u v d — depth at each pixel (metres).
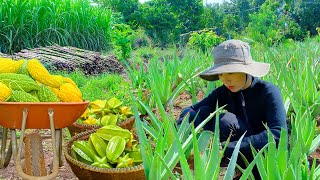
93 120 3.90
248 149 2.95
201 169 2.16
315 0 53.88
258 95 3.06
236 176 3.08
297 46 8.26
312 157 3.62
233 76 2.93
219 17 56.09
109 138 3.21
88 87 6.83
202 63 6.39
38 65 3.37
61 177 3.37
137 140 3.53
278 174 2.31
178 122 3.36
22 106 2.85
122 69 10.88
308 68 4.40
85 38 13.36
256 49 7.76
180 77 5.39
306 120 3.29
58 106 2.91
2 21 11.81
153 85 5.04
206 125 3.35
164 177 2.54
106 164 3.00
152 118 3.30
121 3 45.50
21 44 12.05
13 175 3.39
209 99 3.42
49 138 4.18
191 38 17.39
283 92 4.32
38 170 2.99
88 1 13.62
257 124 3.16
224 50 2.93
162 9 44.84
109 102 4.15
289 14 54.44
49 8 12.42
